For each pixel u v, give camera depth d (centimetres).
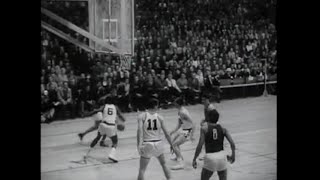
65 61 871
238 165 739
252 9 980
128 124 905
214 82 1007
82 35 883
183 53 994
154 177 681
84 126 870
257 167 737
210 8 991
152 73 973
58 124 872
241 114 926
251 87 1020
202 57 1002
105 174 681
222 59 1009
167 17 979
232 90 1019
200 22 996
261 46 995
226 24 998
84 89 898
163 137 834
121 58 938
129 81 955
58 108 876
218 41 1002
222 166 577
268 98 1015
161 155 615
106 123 720
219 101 1005
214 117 579
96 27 888
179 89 991
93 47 900
